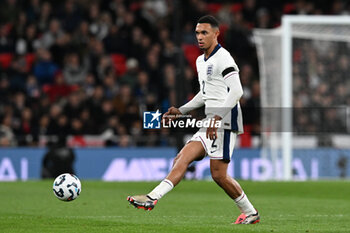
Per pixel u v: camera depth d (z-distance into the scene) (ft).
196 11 264.31
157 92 237.45
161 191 81.87
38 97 230.68
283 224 88.74
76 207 114.32
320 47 228.22
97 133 213.25
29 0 265.34
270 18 274.57
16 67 242.17
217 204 121.90
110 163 203.51
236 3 286.87
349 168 212.64
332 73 227.81
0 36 254.47
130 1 273.13
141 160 204.74
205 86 86.99
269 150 208.33
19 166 199.52
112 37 251.60
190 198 134.51
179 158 84.48
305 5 280.72
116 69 251.39
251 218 88.69
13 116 219.41
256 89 244.01
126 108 221.87
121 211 107.86
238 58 251.19
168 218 97.19
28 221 90.48
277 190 155.63
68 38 250.16
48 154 201.57
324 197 140.05
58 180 91.30
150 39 259.80
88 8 263.29
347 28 211.82
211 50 86.38
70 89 240.32
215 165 86.02
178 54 187.93
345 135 221.66
